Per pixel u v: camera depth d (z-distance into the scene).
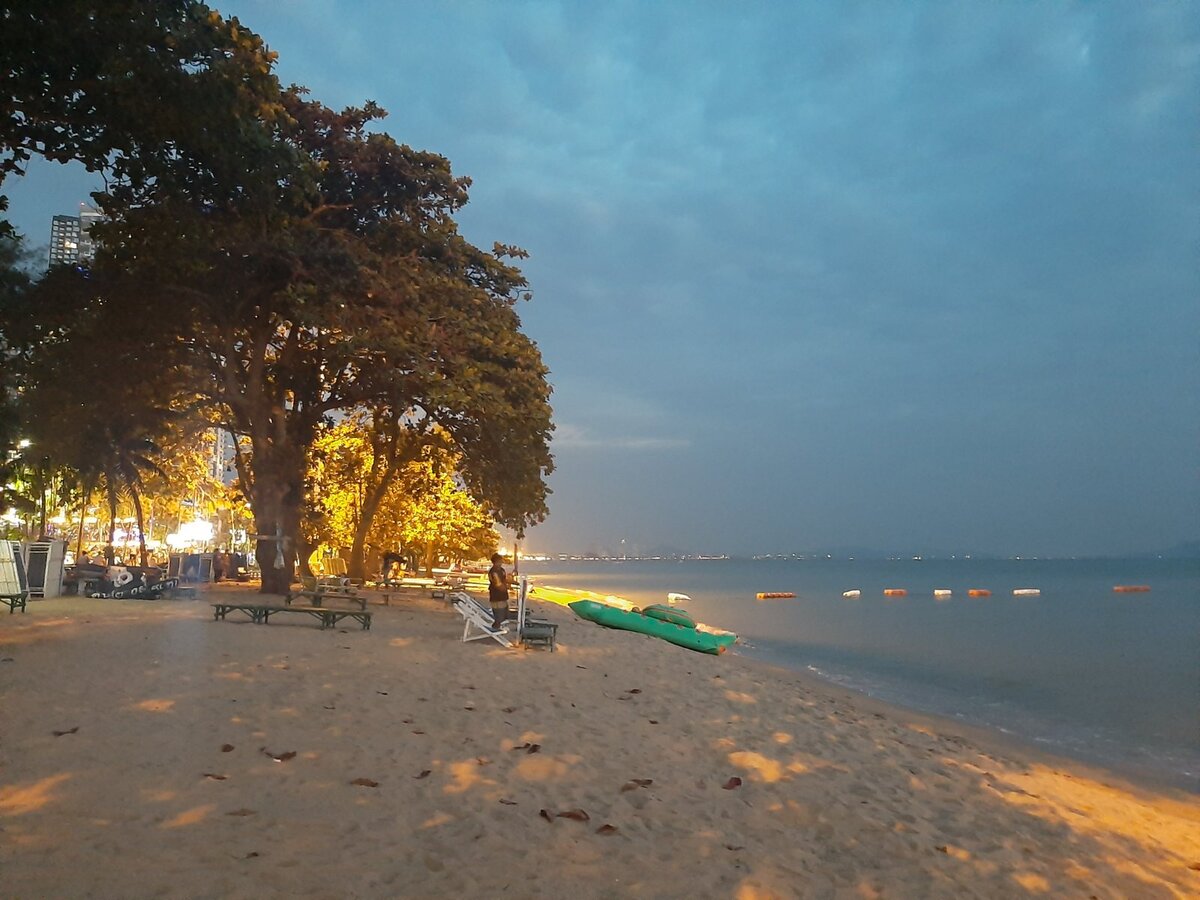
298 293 19.86
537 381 24.97
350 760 6.90
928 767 9.63
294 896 4.34
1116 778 12.26
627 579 127.75
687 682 13.61
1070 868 6.57
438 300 23.64
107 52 11.00
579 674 12.94
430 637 15.91
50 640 12.39
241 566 36.12
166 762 6.39
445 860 5.06
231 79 12.35
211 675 10.06
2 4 9.91
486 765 7.16
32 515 34.88
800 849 6.06
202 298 20.78
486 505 26.56
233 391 22.70
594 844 5.62
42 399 21.34
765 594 80.88
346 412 32.66
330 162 23.38
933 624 45.91
